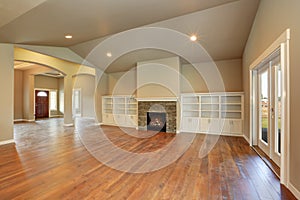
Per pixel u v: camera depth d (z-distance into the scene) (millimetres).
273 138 3314
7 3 2420
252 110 4445
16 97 10117
